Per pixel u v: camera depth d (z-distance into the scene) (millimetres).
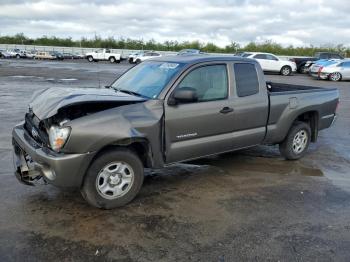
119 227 3838
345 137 8227
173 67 4805
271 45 61469
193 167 5734
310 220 4156
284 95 5789
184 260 3324
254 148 6938
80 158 3848
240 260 3352
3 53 53031
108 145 4109
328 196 4852
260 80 5465
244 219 4117
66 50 69000
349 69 23625
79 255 3340
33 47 71188
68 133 3779
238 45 65438
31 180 4348
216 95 4969
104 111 4070
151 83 4762
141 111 4270
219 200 4582
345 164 6254
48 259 3268
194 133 4742
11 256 3289
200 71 4801
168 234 3740
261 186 5094
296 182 5305
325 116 6504
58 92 4562
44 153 3895
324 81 23594
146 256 3361
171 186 4957
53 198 4441
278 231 3883
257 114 5410
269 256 3428
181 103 4570
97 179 4059
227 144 5164
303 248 3580
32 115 4527
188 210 4277
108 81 19516
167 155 4555
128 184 4301
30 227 3773
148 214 4141
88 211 4156
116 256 3346
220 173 5523
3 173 5191
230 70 5098
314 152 6918
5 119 8789
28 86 16047
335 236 3824
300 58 32219
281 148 6199
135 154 4285
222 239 3686
